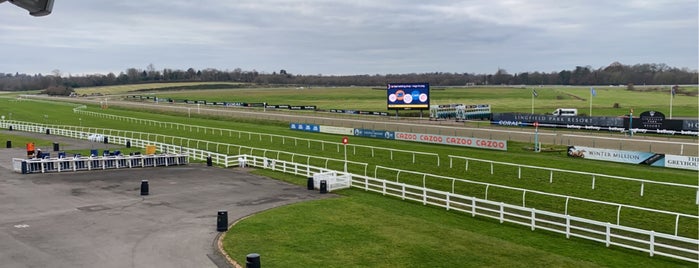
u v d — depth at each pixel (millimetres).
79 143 66062
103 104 149875
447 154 57531
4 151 55906
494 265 21844
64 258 21016
